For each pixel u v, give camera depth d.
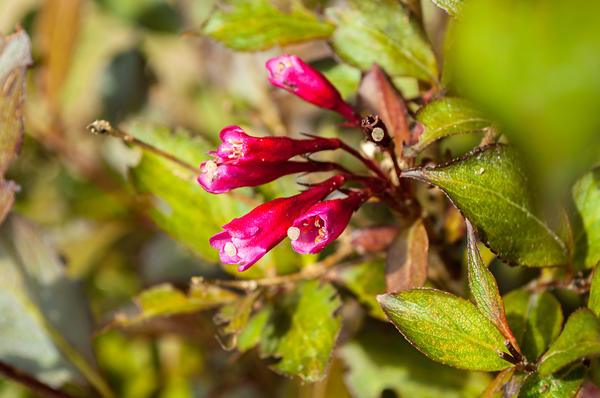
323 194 0.40
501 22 0.31
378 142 0.39
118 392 0.53
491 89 0.31
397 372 0.46
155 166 0.45
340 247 0.45
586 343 0.36
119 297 0.56
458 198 0.38
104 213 0.58
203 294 0.45
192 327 0.51
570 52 0.29
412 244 0.40
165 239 0.56
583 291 0.41
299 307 0.43
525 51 0.31
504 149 0.38
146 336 0.51
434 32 0.49
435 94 0.42
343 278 0.43
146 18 0.61
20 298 0.49
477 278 0.38
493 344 0.38
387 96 0.42
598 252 0.40
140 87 0.59
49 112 0.57
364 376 0.46
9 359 0.48
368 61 0.43
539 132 0.30
